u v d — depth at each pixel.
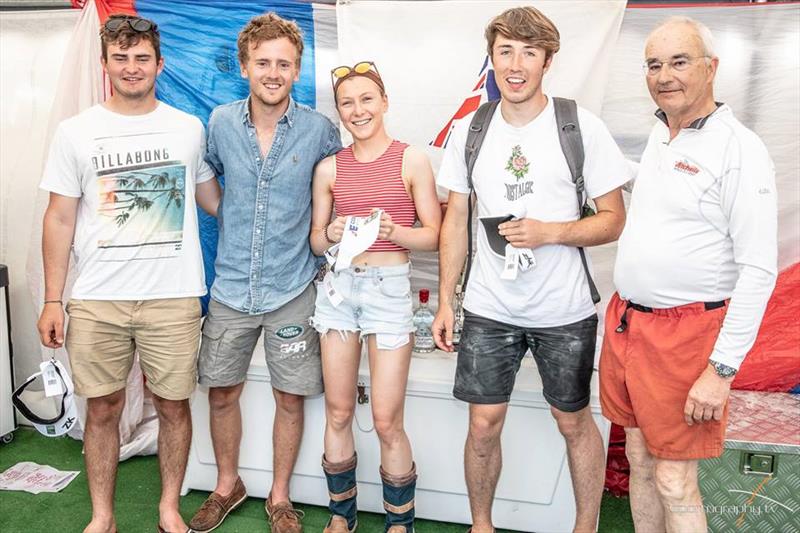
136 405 3.16
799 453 2.39
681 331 1.88
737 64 2.77
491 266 2.21
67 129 2.28
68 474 3.00
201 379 2.53
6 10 3.21
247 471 2.81
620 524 2.72
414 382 2.58
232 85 3.06
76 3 2.99
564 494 2.58
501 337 2.23
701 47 1.78
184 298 2.38
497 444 2.35
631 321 1.99
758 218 1.72
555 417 2.31
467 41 2.88
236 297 2.47
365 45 2.94
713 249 1.83
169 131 2.34
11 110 3.27
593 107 2.84
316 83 3.04
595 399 2.48
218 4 3.00
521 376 2.61
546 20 2.03
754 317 1.74
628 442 2.13
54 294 2.37
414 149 2.35
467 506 2.66
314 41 3.01
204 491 2.90
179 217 2.36
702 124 1.82
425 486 2.67
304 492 2.78
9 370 3.25
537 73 2.02
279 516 2.61
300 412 2.63
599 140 2.09
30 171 3.27
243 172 2.40
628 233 1.98
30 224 3.30
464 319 2.32
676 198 1.84
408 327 2.36
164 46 3.06
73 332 2.35
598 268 2.96
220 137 2.43
